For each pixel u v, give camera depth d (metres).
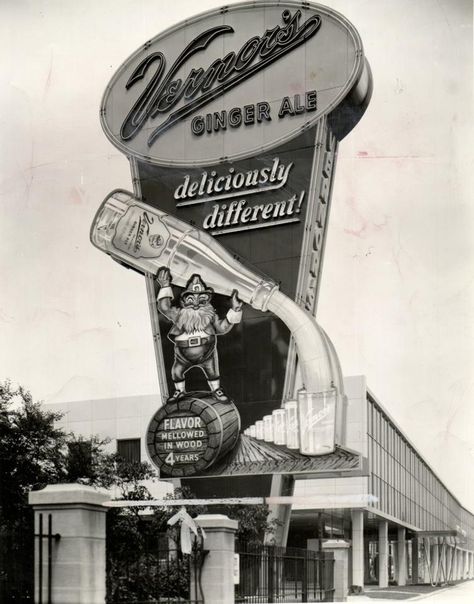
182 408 36.12
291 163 36.12
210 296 36.62
